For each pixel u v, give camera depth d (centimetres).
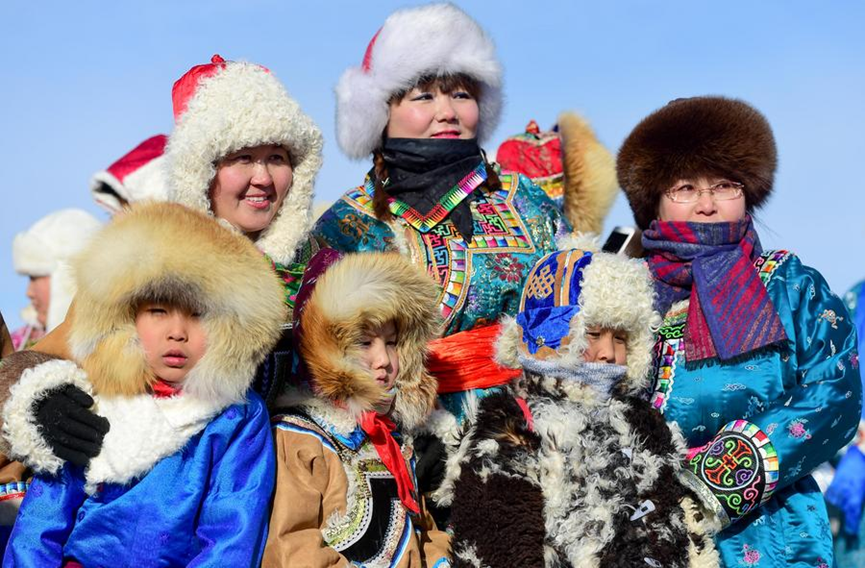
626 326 349
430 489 366
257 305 319
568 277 354
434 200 412
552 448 335
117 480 305
